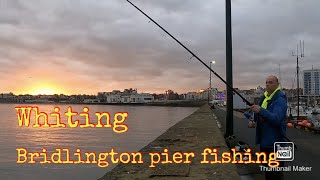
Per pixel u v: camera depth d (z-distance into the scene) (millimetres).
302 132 17359
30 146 29078
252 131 16922
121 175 5926
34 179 16438
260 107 4855
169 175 5895
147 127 46562
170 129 14695
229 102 11297
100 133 40062
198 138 11188
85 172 16859
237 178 5680
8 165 20312
